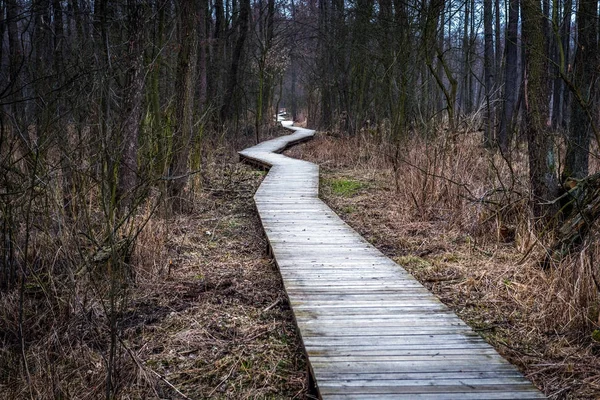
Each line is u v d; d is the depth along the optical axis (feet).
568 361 11.52
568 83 14.98
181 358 12.50
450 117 27.71
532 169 18.76
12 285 15.07
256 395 11.04
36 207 15.57
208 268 18.88
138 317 14.56
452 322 12.00
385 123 46.70
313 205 27.27
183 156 25.34
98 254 15.11
